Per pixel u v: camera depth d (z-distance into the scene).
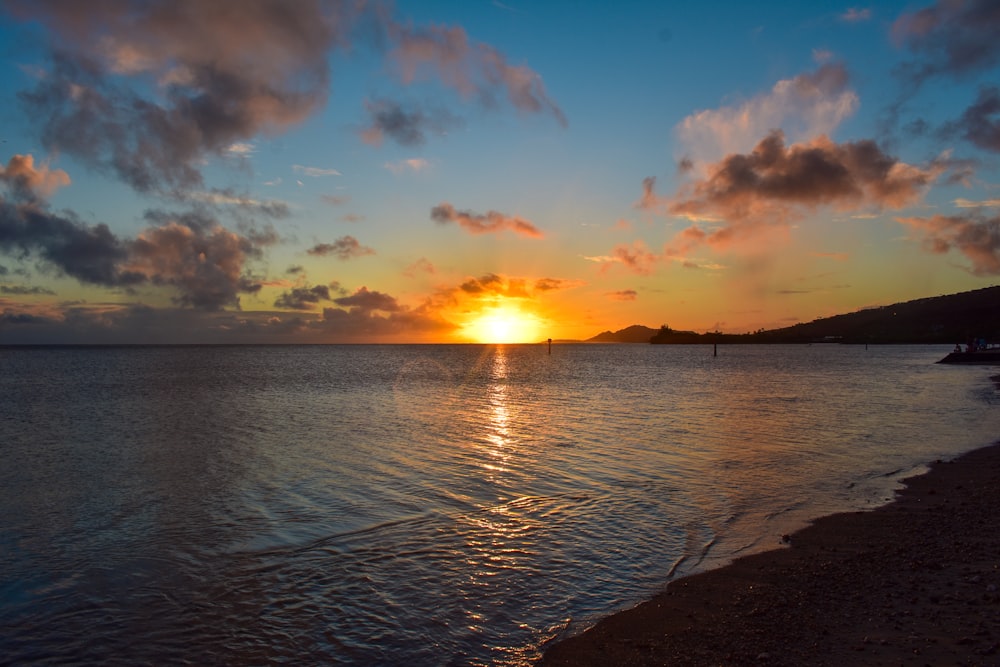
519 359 153.88
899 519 13.96
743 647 8.11
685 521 13.98
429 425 30.53
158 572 11.22
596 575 10.85
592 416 33.94
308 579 10.78
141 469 20.34
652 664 7.76
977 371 79.88
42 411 38.06
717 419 32.31
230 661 8.11
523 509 15.05
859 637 8.27
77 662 8.14
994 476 18.16
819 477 18.38
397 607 9.62
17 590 10.48
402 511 15.00
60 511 15.45
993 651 7.66
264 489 17.42
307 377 75.25
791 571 10.88
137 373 84.12
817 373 79.69
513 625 9.00
